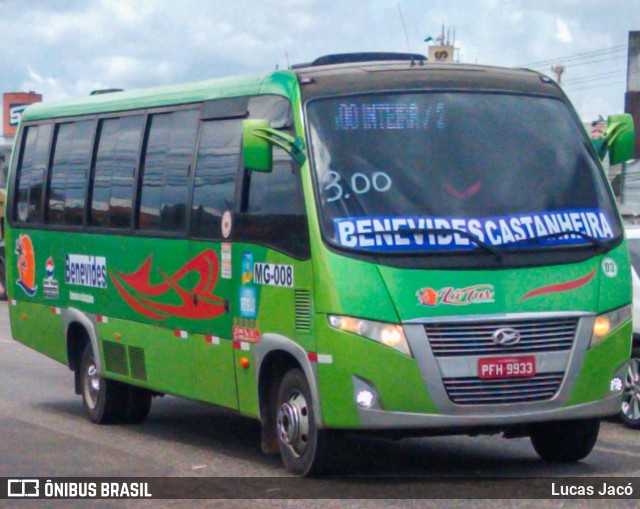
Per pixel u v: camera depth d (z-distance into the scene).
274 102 9.38
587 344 8.59
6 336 22.30
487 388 8.31
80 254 12.62
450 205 8.60
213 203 10.12
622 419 11.77
